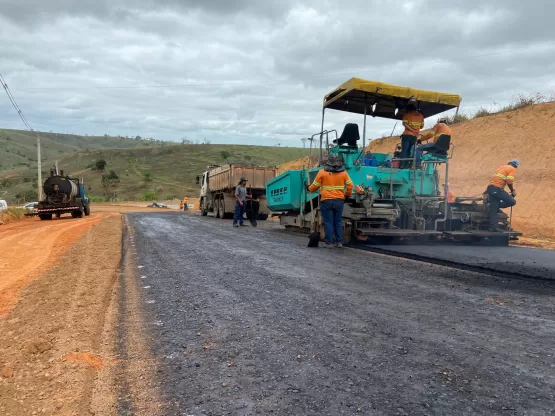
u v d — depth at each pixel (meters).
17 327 3.78
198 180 26.55
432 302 4.37
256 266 6.52
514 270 5.96
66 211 22.84
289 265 6.58
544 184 14.65
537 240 11.41
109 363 2.93
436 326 3.59
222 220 19.58
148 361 2.95
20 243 10.61
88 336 3.47
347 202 9.20
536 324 3.66
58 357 3.03
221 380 2.62
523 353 3.01
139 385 2.58
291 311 4.08
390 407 2.26
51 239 11.25
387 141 24.56
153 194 72.81
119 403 2.36
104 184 95.50
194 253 7.99
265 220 20.30
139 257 7.66
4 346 3.32
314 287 5.07
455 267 6.36
